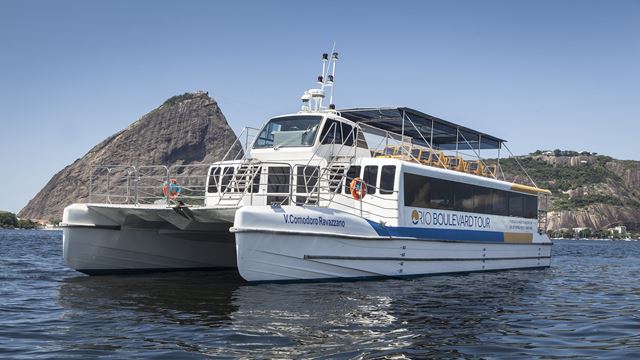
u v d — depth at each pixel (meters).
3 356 6.00
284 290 10.64
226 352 6.22
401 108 15.24
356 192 12.84
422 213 13.91
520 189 18.25
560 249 57.78
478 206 16.08
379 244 12.68
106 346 6.47
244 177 13.81
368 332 7.38
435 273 14.29
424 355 6.32
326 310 8.84
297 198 13.41
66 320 8.00
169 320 7.97
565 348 6.89
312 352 6.27
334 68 16.50
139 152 198.00
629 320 9.05
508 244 17.45
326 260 11.71
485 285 13.29
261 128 14.61
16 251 27.59
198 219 12.10
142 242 13.91
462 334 7.51
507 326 8.23
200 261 15.33
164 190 13.01
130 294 10.51
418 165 13.90
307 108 16.05
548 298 11.70
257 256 10.66
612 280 17.09
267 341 6.74
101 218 13.04
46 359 5.88
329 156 13.95
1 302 9.62
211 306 9.11
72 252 12.72
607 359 6.36
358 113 16.31
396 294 10.88
